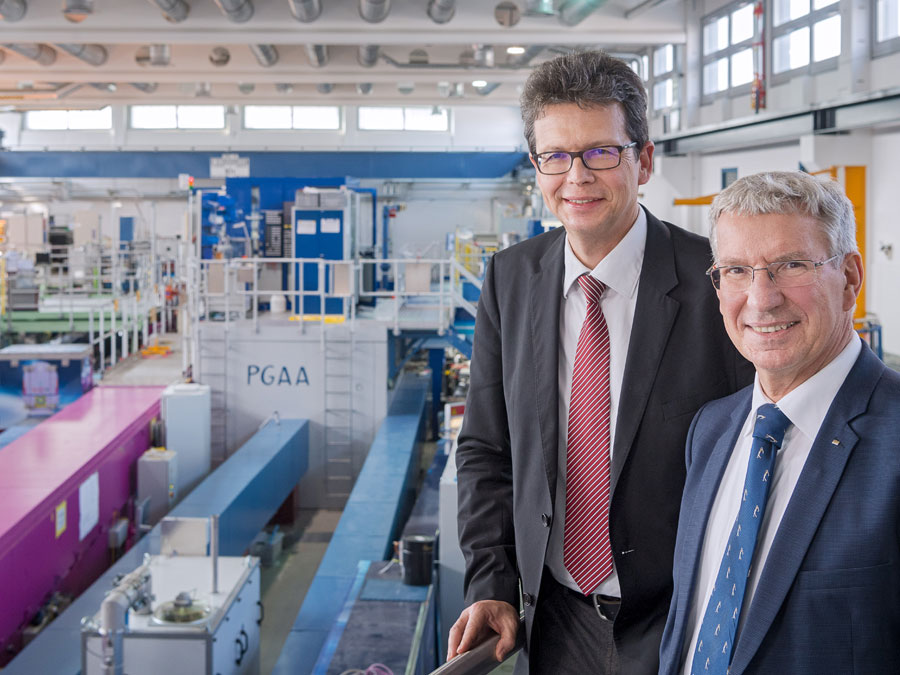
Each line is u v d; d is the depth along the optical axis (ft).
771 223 3.40
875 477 3.22
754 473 3.53
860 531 3.18
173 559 15.26
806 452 3.46
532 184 61.57
